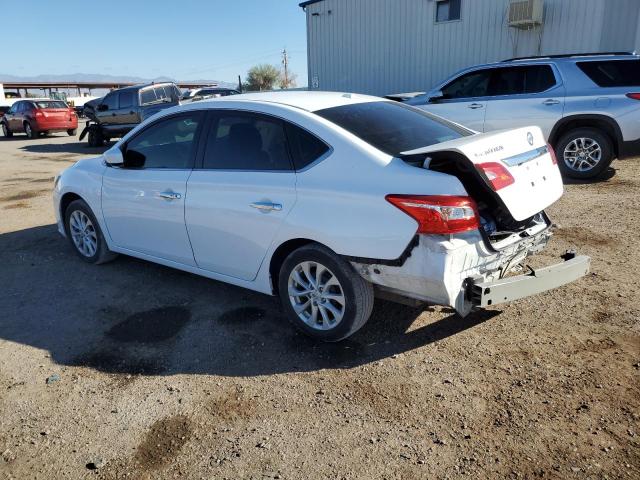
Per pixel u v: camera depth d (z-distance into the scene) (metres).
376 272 3.12
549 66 7.89
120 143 4.63
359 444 2.60
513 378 3.06
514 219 3.06
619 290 4.09
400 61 15.65
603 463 2.39
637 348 3.29
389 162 3.13
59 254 5.69
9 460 2.60
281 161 3.53
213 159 3.91
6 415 2.94
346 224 3.14
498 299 3.08
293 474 2.43
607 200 6.67
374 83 16.41
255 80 55.44
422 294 3.03
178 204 4.07
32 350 3.65
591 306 3.87
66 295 4.57
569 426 2.64
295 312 3.61
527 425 2.66
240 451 2.59
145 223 4.43
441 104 8.70
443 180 2.91
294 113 3.54
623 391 2.88
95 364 3.44
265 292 3.77
